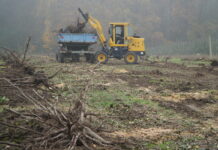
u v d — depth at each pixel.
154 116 9.09
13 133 6.39
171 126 8.06
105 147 6.09
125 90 13.58
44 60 35.44
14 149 5.76
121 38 31.70
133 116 8.95
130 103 10.81
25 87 11.86
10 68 14.54
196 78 19.16
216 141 6.81
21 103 9.90
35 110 8.36
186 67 28.52
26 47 15.50
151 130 7.64
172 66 29.70
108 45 32.00
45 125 6.55
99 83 15.30
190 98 12.05
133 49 31.89
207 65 32.50
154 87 14.80
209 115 9.39
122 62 36.69
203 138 7.03
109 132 7.22
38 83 12.24
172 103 11.07
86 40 31.20
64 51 30.52
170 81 17.23
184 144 6.56
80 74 18.64
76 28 31.56
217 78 19.30
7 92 10.93
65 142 6.00
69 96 11.50
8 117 7.55
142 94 12.80
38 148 5.75
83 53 30.88
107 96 11.93
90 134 6.16
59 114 6.68
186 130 7.70
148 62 36.25
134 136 7.07
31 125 6.70
